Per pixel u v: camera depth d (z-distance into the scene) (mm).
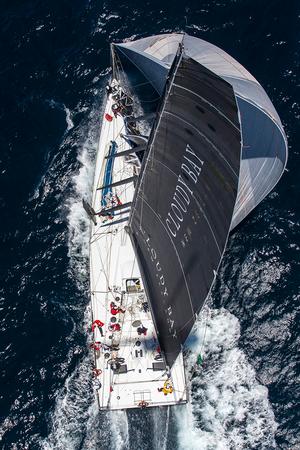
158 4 62062
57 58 59969
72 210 52906
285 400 45781
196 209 35469
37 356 47625
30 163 55219
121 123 52719
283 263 50312
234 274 50062
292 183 53281
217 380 46500
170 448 44344
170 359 43188
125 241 48438
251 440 44625
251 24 60719
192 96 35281
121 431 44844
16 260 51312
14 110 57719
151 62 50094
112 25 61219
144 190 42062
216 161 33625
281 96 57125
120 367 44594
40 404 45938
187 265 37125
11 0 63125
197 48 46125
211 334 48000
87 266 50688
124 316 46219
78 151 55344
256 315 48625
